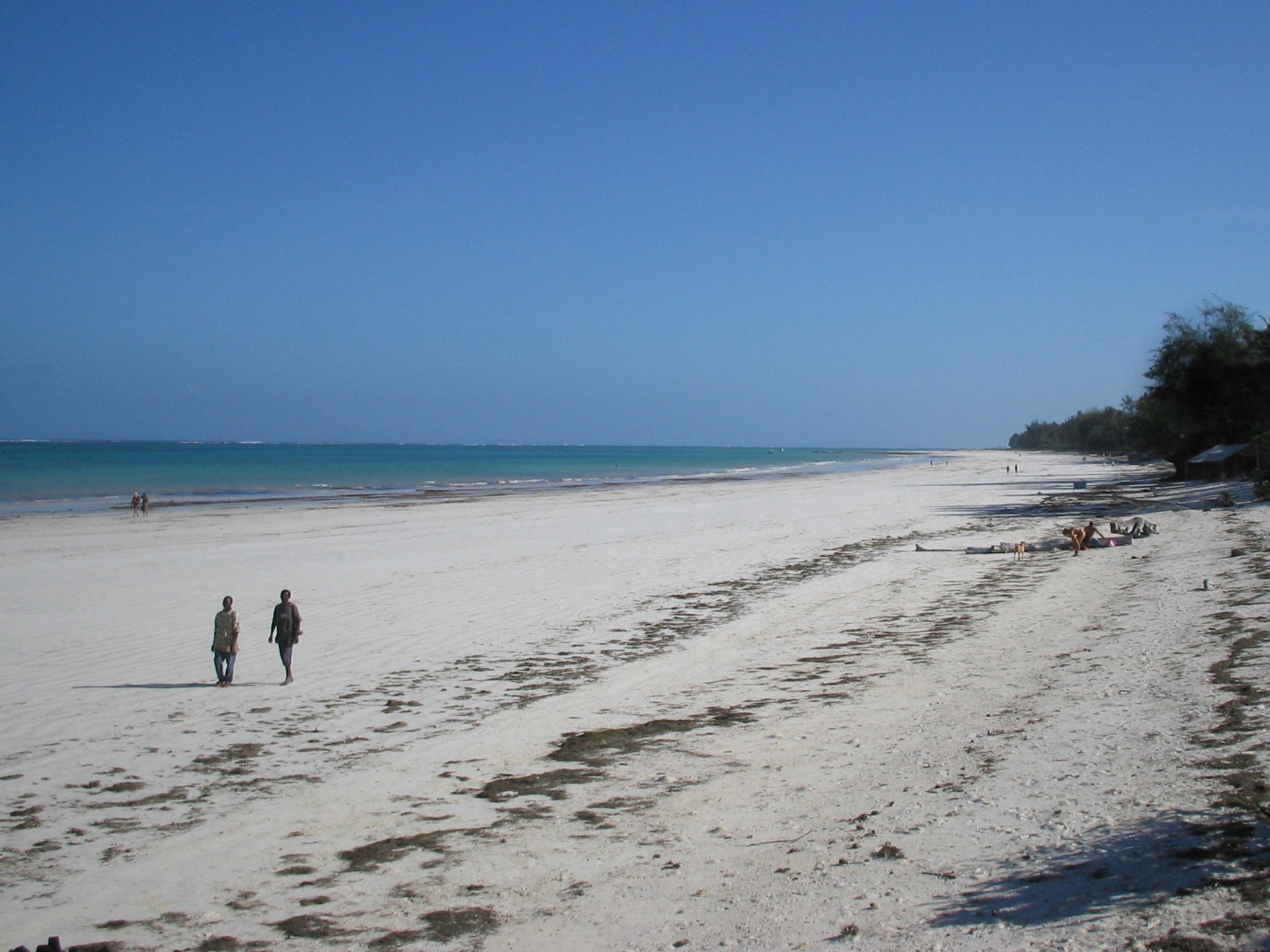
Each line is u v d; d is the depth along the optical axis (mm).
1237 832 6363
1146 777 7969
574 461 173625
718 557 29688
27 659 15977
